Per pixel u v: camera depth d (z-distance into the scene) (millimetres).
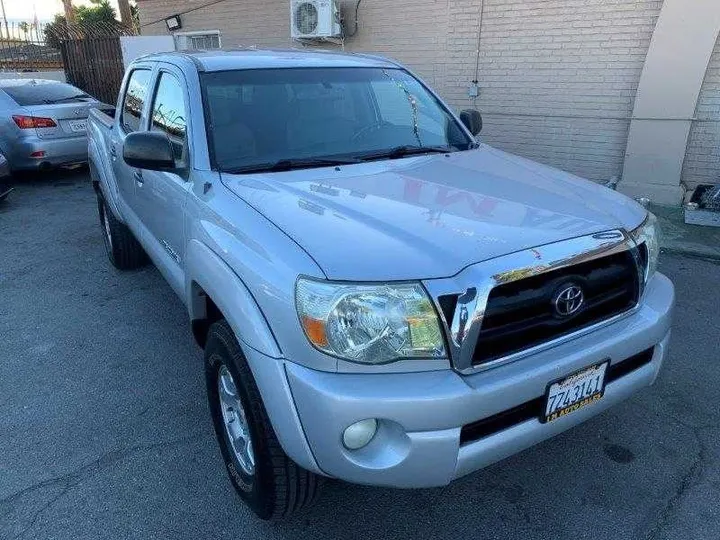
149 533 2488
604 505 2600
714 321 4297
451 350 1944
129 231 5207
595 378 2250
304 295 1945
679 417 3193
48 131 9109
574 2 7367
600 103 7562
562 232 2213
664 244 5871
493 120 8492
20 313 4711
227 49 3918
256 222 2330
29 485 2777
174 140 3309
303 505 2369
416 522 2529
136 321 4508
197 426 3205
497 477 2779
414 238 2105
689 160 7129
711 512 2545
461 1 8250
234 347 2309
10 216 7707
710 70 6707
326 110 3355
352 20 9398
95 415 3318
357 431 1937
